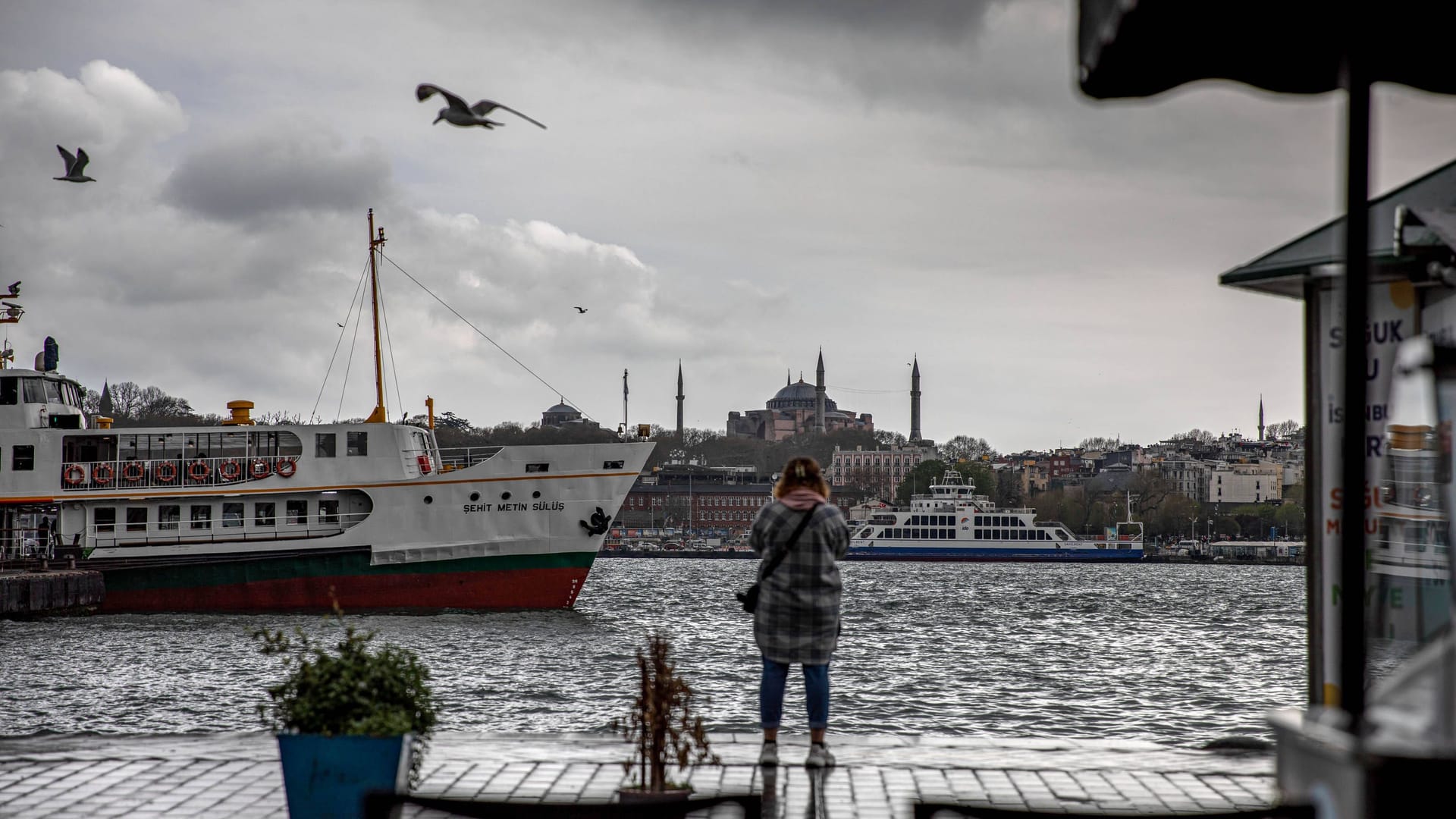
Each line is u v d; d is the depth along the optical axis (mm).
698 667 42156
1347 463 5035
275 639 8469
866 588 119438
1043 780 10703
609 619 59406
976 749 12234
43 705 31688
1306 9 5191
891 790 10312
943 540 182625
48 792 10156
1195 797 10031
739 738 13008
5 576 51906
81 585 54812
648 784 9977
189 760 11453
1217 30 5340
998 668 43188
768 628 11172
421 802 6059
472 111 12734
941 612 79625
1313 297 8430
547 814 6016
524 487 57344
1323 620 8367
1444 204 8117
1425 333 8164
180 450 57250
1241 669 44000
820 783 10602
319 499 57219
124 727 28594
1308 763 4688
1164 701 34562
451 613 56969
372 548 56781
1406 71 6227
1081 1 5488
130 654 42281
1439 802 4066
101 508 57000
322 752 7723
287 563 56781
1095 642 56375
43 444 56844
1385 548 8227
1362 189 5062
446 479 57219
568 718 30672
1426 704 4453
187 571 56625
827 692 11258
